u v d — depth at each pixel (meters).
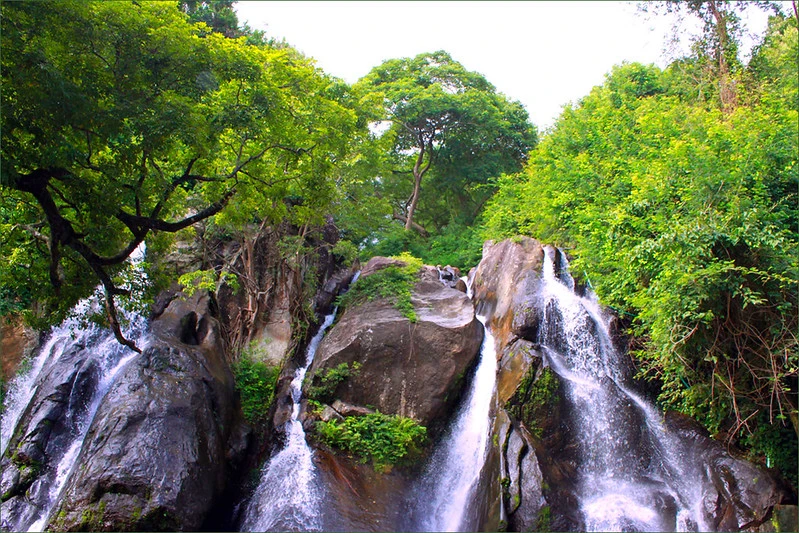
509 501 10.51
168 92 9.98
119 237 12.64
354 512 11.14
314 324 18.28
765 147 11.49
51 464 11.79
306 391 14.38
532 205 19.83
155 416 11.39
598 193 15.55
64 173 9.36
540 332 13.90
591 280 14.59
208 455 11.59
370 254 27.64
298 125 12.77
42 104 8.39
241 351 17.11
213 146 11.09
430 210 32.94
